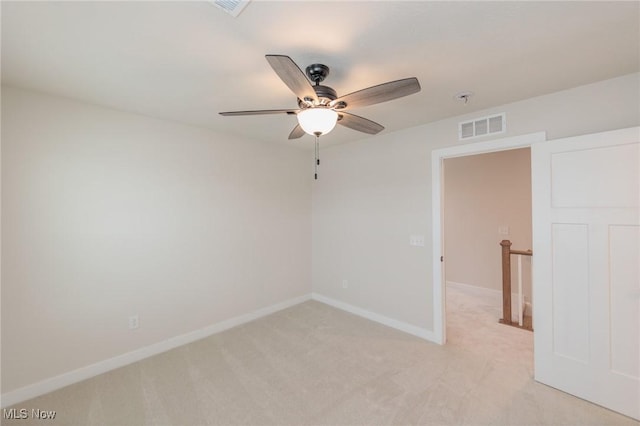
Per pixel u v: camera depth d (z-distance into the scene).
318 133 1.80
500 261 4.36
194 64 1.78
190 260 3.03
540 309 2.23
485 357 2.63
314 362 2.56
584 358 2.02
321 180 4.22
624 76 1.95
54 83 2.04
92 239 2.43
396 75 1.93
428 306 3.01
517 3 1.26
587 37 1.52
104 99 2.32
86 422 1.88
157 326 2.79
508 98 2.32
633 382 1.84
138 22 1.37
